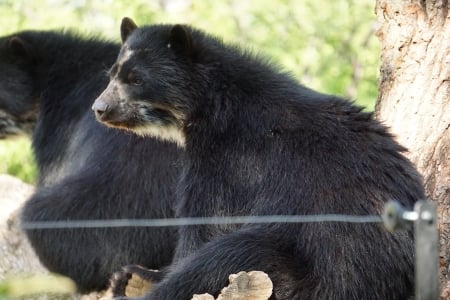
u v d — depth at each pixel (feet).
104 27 85.97
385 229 36.70
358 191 37.65
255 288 35.19
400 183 37.83
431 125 42.93
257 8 92.89
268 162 40.09
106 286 48.32
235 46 44.37
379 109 45.62
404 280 36.96
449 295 39.24
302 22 92.68
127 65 43.29
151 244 46.34
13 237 50.57
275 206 39.14
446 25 43.88
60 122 51.83
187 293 37.76
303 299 37.17
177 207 42.47
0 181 56.75
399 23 45.11
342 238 37.09
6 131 53.88
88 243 47.24
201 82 42.57
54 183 50.44
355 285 36.70
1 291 36.27
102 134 48.42
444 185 41.24
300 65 88.74
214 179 41.19
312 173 38.78
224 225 40.65
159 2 101.19
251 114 41.37
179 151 45.14
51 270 48.70
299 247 37.88
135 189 46.34
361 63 92.53
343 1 94.32
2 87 52.95
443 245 40.04
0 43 54.13
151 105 43.06
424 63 44.04
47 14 84.07
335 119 39.99
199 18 89.45
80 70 52.19
